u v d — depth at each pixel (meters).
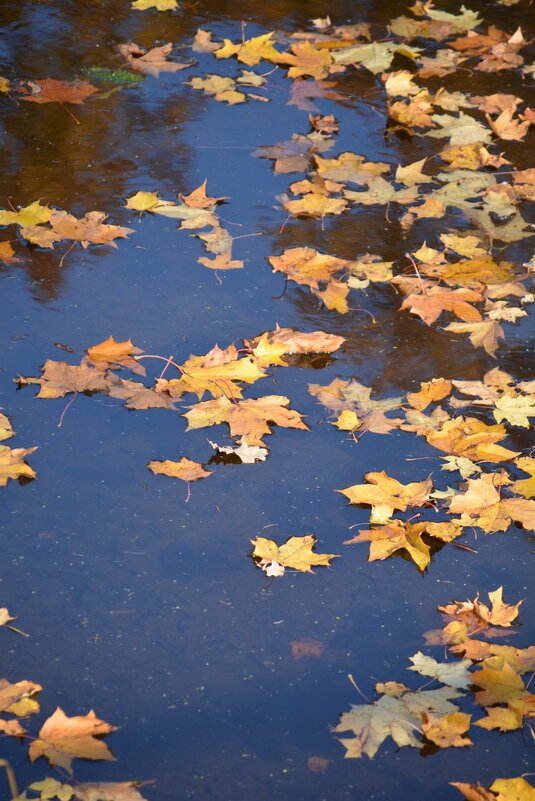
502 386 2.98
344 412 2.83
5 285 3.30
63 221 3.64
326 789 1.85
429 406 2.91
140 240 3.61
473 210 3.95
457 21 5.74
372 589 2.31
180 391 2.86
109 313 3.21
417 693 2.02
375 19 5.70
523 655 2.11
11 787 1.77
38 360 2.97
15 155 4.07
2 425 2.69
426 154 4.36
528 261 3.62
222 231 3.69
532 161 4.38
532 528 2.50
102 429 2.74
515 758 1.92
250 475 2.62
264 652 2.13
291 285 3.42
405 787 1.86
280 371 3.03
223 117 4.52
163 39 5.21
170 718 1.96
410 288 3.42
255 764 1.88
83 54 4.98
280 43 5.25
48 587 2.24
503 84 5.04
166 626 2.17
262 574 2.32
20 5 5.48
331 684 2.06
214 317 3.22
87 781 1.82
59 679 2.03
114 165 4.07
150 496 2.53
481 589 2.33
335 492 2.59
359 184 4.07
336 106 4.72
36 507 2.46
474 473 2.67
